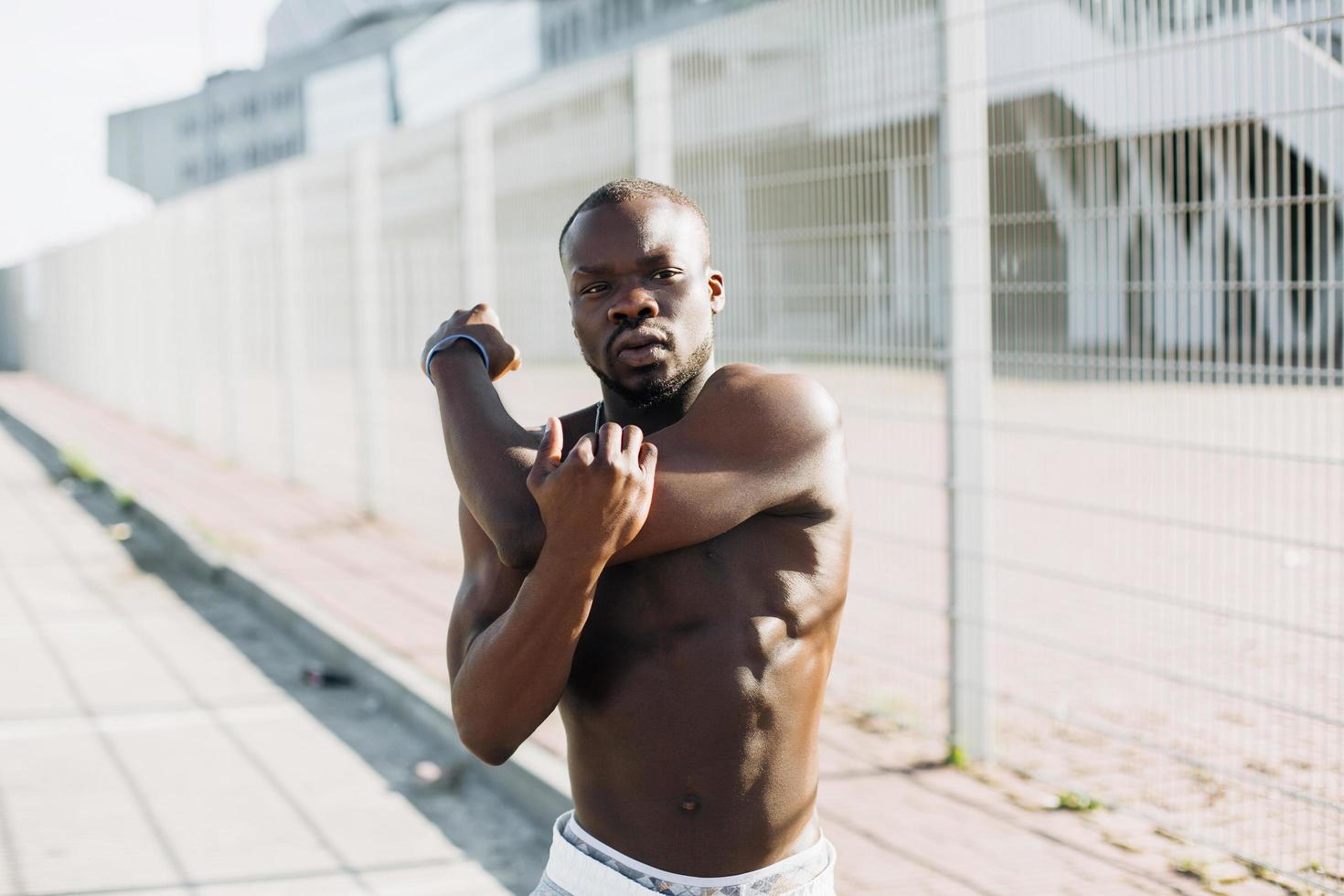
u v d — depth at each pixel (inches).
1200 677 161.6
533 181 277.9
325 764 197.3
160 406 743.7
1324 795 137.2
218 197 580.7
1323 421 128.8
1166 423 145.3
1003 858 144.8
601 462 55.2
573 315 64.7
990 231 165.9
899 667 211.6
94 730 214.4
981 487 171.9
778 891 63.9
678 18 1129.4
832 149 185.3
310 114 2294.5
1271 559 142.2
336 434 436.5
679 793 63.0
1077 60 152.0
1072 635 205.3
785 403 63.5
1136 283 146.8
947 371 172.7
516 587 66.1
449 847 165.9
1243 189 134.4
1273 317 132.4
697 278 63.9
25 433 749.9
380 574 318.7
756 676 62.7
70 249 1051.9
